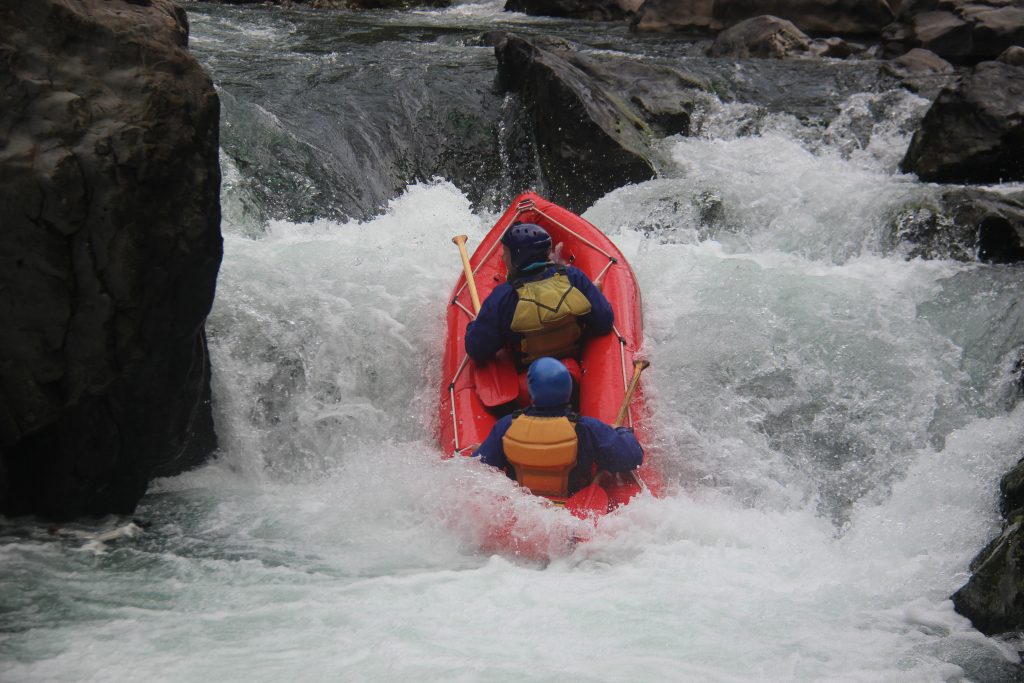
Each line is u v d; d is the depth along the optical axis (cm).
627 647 591
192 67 747
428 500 811
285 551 763
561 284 909
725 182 1406
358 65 1720
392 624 625
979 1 2109
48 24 693
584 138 1452
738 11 2320
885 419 960
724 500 862
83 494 794
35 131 687
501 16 2739
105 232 707
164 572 717
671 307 1079
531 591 675
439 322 1059
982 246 1174
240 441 961
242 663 572
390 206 1399
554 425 759
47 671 564
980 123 1426
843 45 2133
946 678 573
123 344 741
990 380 989
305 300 1045
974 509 804
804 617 641
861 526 811
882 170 1547
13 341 717
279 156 1390
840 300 1084
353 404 1001
